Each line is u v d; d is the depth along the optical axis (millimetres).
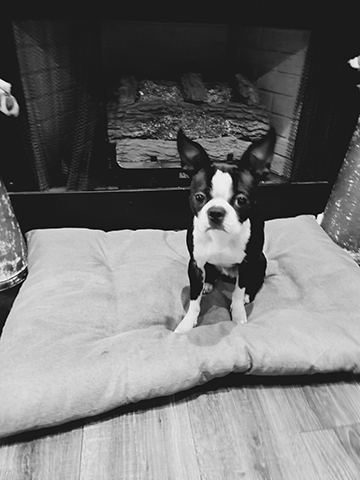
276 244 1423
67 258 1268
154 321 1097
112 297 1154
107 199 1495
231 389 963
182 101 1637
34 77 1336
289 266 1302
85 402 854
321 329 1008
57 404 838
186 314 1106
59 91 1418
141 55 1645
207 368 922
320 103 1479
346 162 1397
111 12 1210
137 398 886
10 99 1096
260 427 881
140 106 1555
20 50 1247
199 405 924
